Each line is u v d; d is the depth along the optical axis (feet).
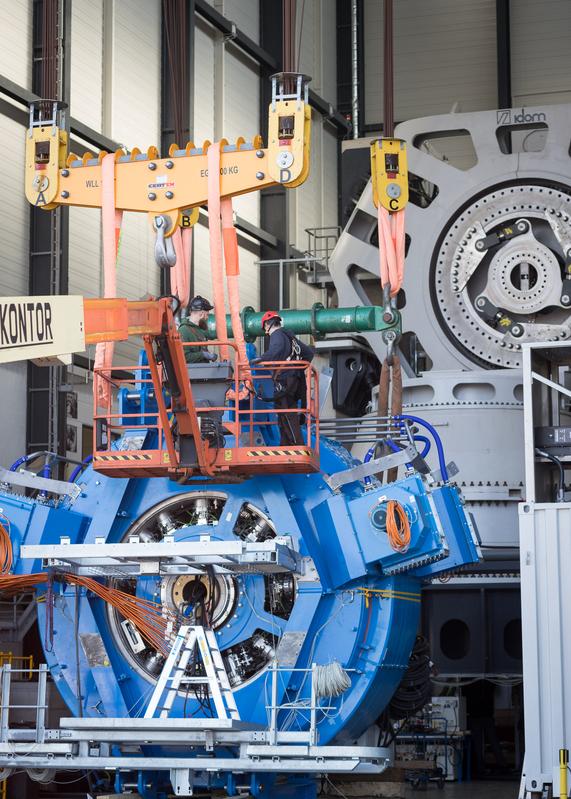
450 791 75.72
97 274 99.55
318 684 51.88
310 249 133.18
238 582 55.06
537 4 141.28
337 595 54.39
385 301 62.90
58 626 56.13
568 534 60.59
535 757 58.80
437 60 144.25
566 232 97.96
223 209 58.44
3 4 90.38
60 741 52.54
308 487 55.77
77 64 97.96
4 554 55.83
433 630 88.74
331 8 145.07
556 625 59.77
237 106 123.95
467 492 89.97
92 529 56.80
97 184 59.67
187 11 110.73
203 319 59.93
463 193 100.01
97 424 55.98
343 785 65.36
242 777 52.39
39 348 41.32
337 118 142.00
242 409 56.75
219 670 51.37
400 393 63.98
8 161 90.43
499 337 98.32
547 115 99.40
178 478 55.16
